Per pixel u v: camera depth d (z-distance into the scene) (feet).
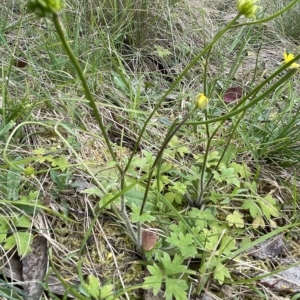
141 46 1.25
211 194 0.75
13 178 0.70
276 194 0.85
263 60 1.37
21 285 0.61
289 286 0.68
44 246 0.65
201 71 1.21
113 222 0.71
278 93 1.03
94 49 1.06
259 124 0.99
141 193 0.72
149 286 0.58
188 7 1.37
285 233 0.77
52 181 0.74
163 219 0.71
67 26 1.09
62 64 1.00
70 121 0.89
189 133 0.93
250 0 0.48
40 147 0.82
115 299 0.57
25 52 1.01
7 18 1.08
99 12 1.17
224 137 0.94
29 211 0.67
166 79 1.21
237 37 1.29
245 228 0.76
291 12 1.60
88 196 0.73
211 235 0.65
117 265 0.66
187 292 0.63
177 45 1.28
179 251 0.65
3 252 0.63
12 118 0.79
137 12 1.24
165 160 0.86
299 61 1.39
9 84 0.91
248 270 0.69
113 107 0.87
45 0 0.34
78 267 0.59
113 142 0.90
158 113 1.03
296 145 0.93
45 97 0.91
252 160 0.90
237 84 1.13
